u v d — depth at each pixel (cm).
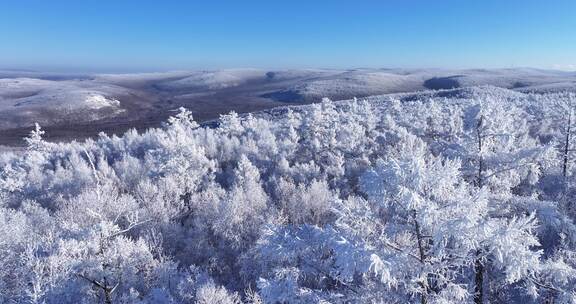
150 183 2814
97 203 2278
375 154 3525
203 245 2136
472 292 824
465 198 675
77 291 1403
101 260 1407
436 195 688
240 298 1576
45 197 3105
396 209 708
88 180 3155
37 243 1570
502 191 962
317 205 2425
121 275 1533
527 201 879
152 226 2188
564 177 1588
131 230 2247
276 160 3566
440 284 724
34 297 1286
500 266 682
